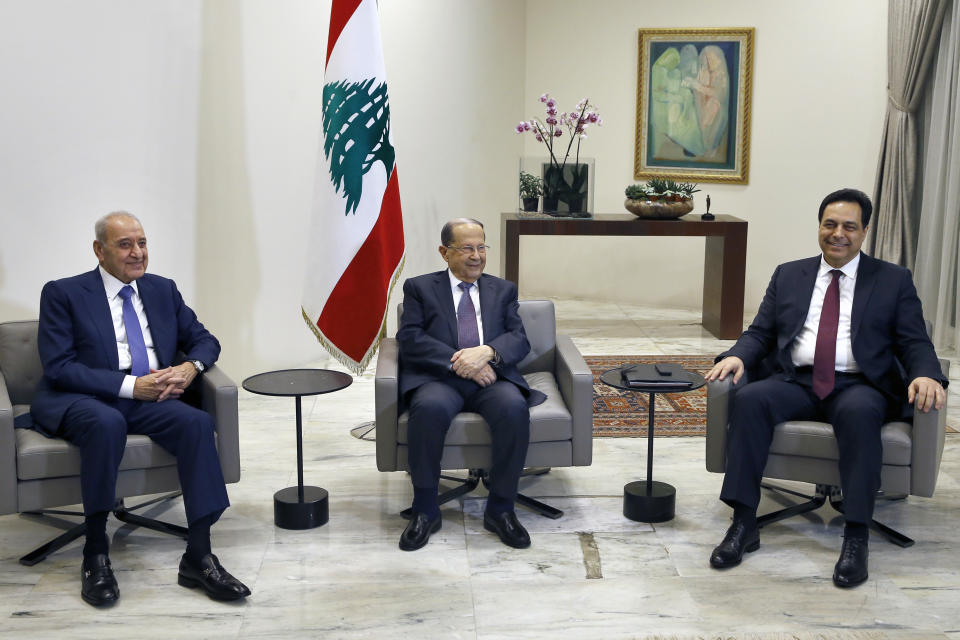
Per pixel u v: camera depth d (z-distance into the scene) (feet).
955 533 11.37
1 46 13.12
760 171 24.50
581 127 21.43
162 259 15.88
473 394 11.59
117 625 9.29
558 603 9.73
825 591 9.98
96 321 11.15
